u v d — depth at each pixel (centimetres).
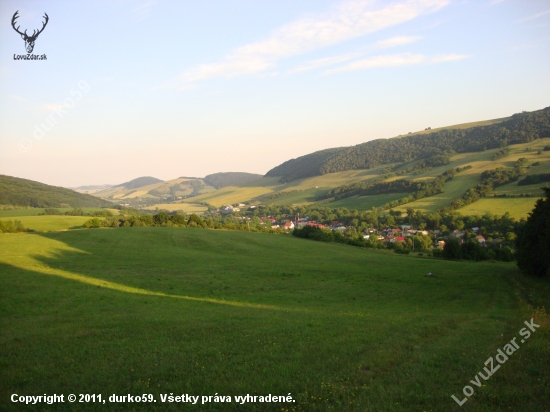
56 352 1374
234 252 6838
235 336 1630
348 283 3916
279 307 2614
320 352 1416
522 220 10738
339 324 1927
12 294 2439
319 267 5103
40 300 2320
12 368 1220
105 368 1231
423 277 4516
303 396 1044
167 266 4416
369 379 1167
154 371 1211
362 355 1384
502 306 2811
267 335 1653
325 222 16775
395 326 1898
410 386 1114
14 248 5241
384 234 13088
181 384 1115
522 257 4625
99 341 1516
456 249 7956
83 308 2177
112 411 954
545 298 2970
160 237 7656
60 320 1883
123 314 2058
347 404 1004
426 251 9838
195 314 2127
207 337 1609
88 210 13825
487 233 10881
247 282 3688
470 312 2522
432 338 1644
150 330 1702
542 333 1684
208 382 1130
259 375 1190
